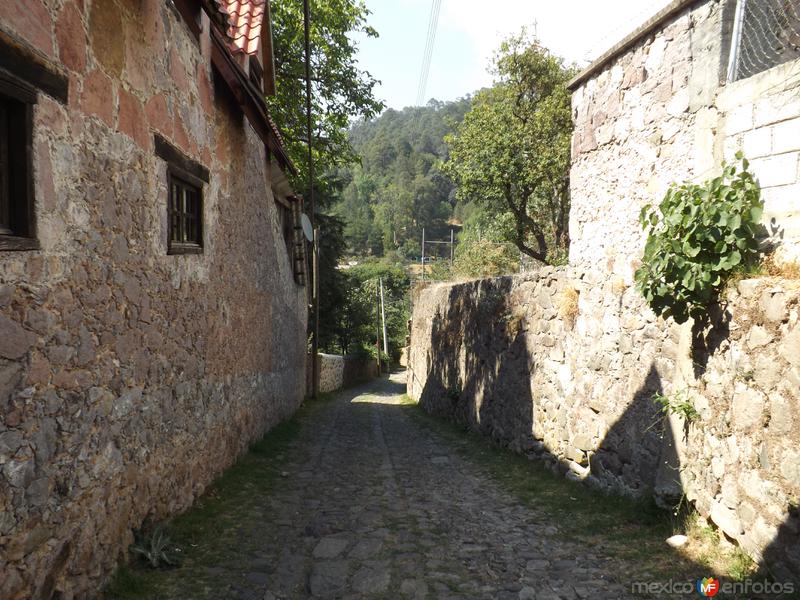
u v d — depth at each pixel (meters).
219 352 5.91
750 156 3.72
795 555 2.91
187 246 4.89
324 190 19.08
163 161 4.30
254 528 4.59
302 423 11.02
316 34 15.06
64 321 2.89
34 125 2.63
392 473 6.86
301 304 13.77
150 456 4.06
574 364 6.31
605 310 5.61
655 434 4.65
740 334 3.52
